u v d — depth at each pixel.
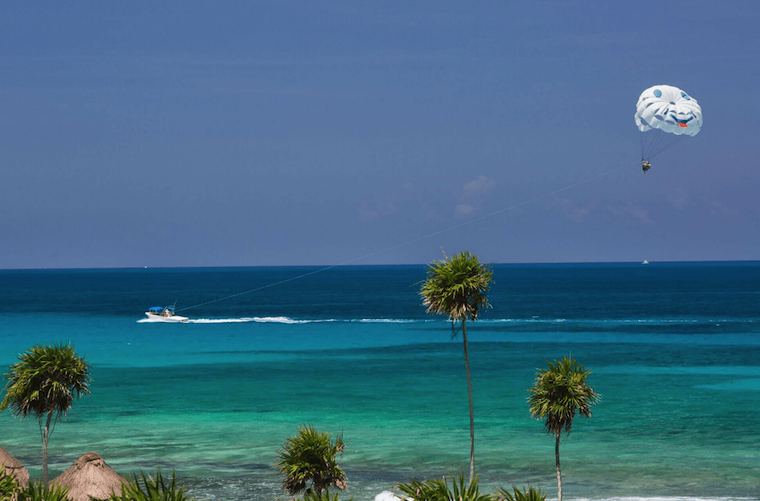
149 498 20.02
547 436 61.97
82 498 35.75
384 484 48.75
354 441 60.75
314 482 35.88
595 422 67.12
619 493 46.19
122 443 60.34
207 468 52.66
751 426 65.44
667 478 49.50
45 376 38.91
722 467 52.16
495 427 65.62
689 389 84.88
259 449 58.19
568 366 37.97
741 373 96.38
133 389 86.50
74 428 65.94
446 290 40.91
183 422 68.50
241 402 78.50
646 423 66.69
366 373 98.62
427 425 66.75
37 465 53.75
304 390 85.56
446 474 51.03
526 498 22.11
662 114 69.06
